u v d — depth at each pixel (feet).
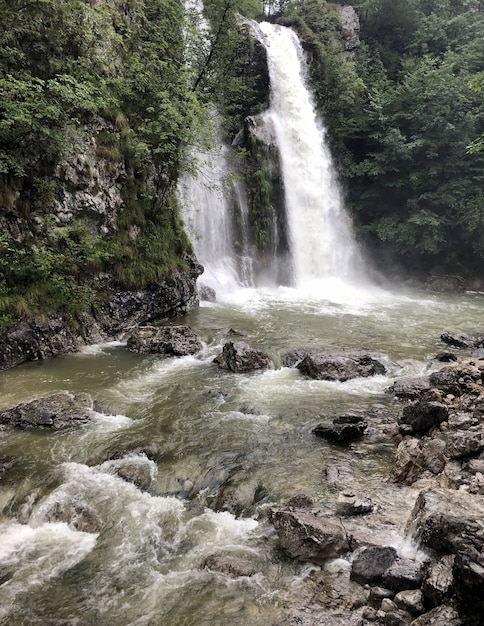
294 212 82.33
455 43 102.37
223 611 16.53
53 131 40.81
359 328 53.06
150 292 50.14
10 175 39.96
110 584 18.16
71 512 22.16
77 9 45.09
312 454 26.50
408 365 41.14
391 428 29.12
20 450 26.40
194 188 68.69
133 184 51.80
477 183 83.41
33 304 39.93
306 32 101.45
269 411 31.65
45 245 42.52
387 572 16.71
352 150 95.20
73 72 44.50
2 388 33.88
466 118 79.41
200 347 43.68
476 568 13.48
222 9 66.18
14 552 20.11
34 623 16.48
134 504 22.65
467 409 29.25
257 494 23.12
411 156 84.02
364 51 105.91
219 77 69.87
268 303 63.87
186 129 51.34
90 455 26.07
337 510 20.98
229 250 75.05
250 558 19.02
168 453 26.40
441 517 17.20
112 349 43.52
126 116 51.83
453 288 81.61
